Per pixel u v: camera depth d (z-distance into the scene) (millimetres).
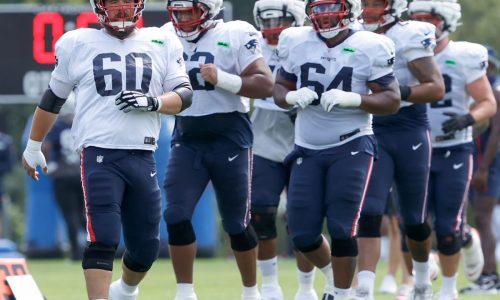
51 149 58344
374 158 28062
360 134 27734
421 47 30828
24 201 97250
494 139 40562
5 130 80562
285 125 33281
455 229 33750
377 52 27500
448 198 33750
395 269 40031
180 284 29703
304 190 27719
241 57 29969
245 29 30078
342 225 27359
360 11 27594
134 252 26062
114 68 25109
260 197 32969
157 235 25891
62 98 25719
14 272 24594
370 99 27250
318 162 27750
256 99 32625
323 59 27703
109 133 24906
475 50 34156
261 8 33250
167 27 30375
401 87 30391
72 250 60094
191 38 29906
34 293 24688
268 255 32906
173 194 29578
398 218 34031
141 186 25234
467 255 39438
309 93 27312
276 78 28672
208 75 29047
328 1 27203
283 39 28312
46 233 65250
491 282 41188
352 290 33219
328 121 27609
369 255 30797
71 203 59062
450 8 34031
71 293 39875
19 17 59281
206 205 64500
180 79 25797
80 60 25281
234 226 30156
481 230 41812
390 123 31266
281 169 33438
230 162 29906
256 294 30828
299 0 33344
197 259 64375
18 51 59375
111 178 24875
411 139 31328
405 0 31031
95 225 24781
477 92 34062
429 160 31750
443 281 34125
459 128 33188
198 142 29844
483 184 40875
